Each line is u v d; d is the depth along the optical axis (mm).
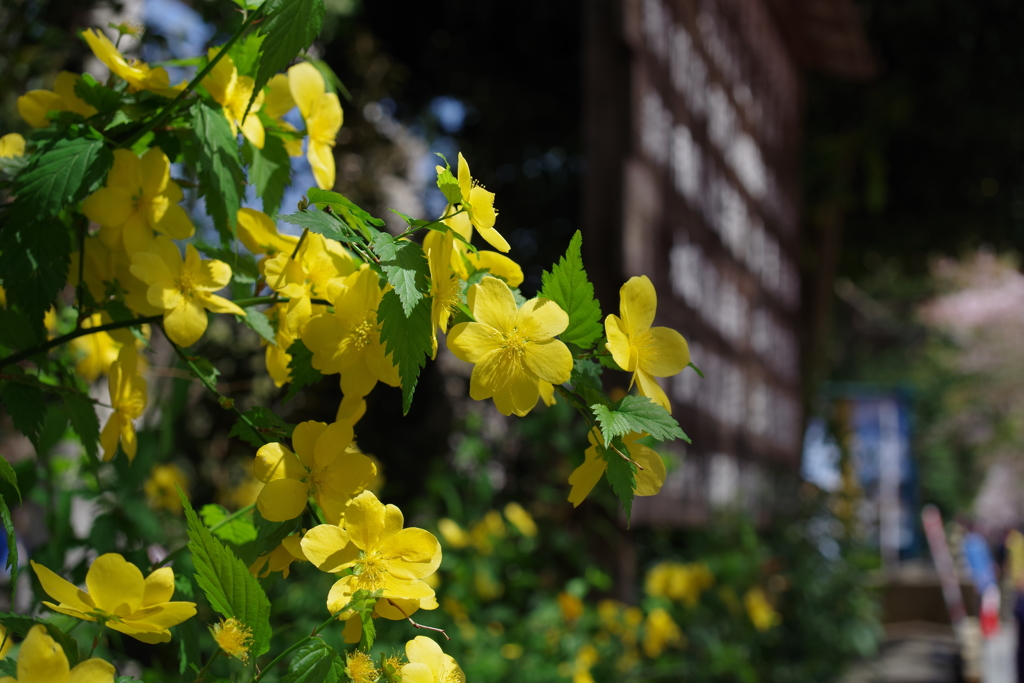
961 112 7898
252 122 814
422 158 5590
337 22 4629
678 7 3916
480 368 617
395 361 588
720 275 4738
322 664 561
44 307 704
